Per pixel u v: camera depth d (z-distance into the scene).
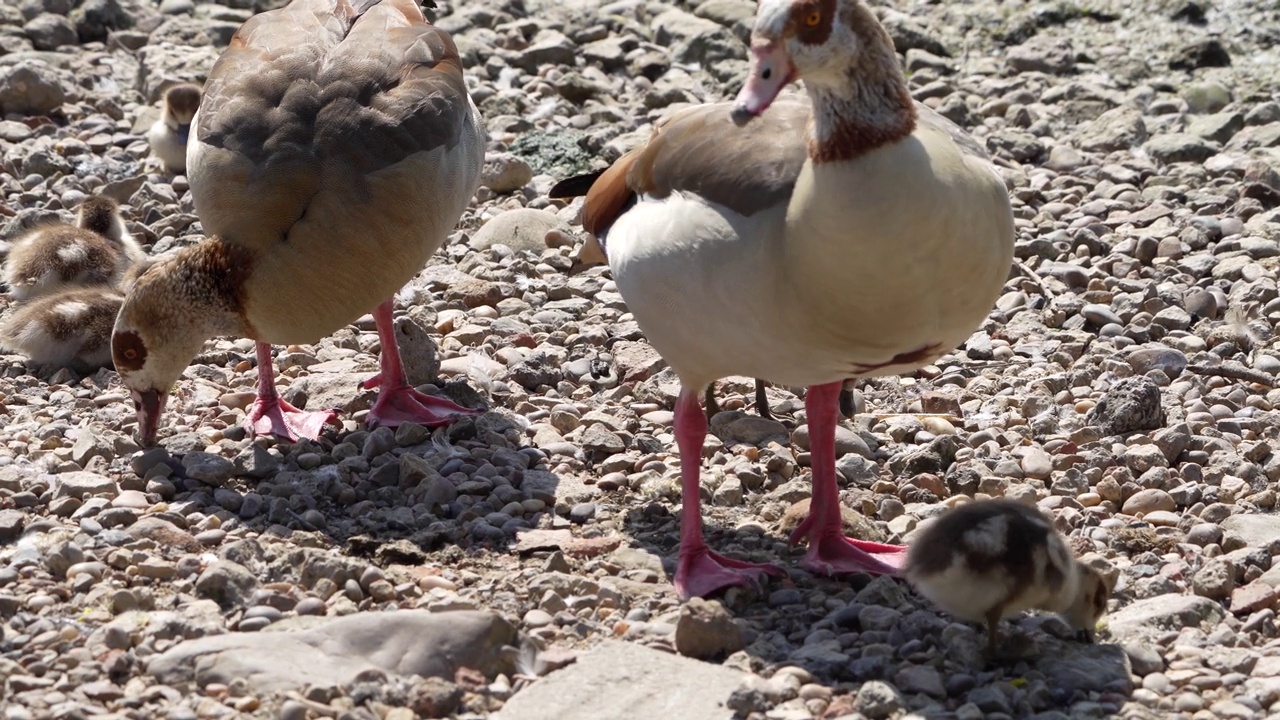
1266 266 12.04
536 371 10.37
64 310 10.44
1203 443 9.40
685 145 7.57
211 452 9.29
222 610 7.35
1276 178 13.43
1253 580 7.82
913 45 16.88
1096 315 11.32
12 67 14.77
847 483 9.11
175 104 13.39
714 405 9.92
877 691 6.46
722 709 6.47
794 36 6.42
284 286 8.95
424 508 8.52
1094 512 8.73
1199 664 6.98
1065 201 13.48
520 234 12.59
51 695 6.46
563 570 7.86
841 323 6.88
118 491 8.64
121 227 12.14
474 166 9.81
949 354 10.98
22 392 10.27
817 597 7.62
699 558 7.83
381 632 6.84
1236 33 17.02
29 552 7.79
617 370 10.59
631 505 8.75
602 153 14.35
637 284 7.62
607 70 16.38
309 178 8.80
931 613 7.39
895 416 9.94
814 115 6.65
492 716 6.43
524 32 16.95
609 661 6.82
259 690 6.45
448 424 9.63
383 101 9.10
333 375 10.38
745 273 7.05
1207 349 10.99
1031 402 10.06
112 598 7.26
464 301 11.62
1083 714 6.52
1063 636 7.17
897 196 6.48
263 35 9.78
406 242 9.06
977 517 6.83
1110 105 15.36
